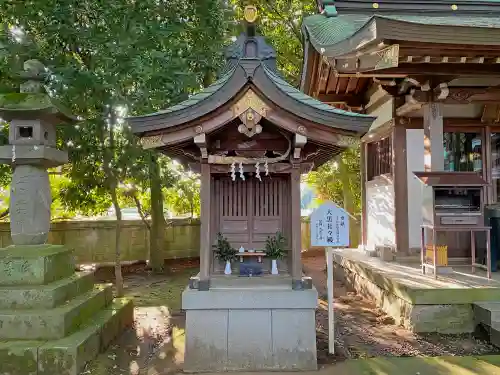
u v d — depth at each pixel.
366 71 5.92
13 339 4.15
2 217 10.34
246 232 4.82
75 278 5.14
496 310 4.93
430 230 6.39
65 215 11.47
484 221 6.52
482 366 4.28
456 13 8.46
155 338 5.42
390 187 8.31
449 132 8.17
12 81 6.16
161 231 11.15
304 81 9.20
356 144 4.23
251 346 4.29
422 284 5.59
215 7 7.28
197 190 12.10
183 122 4.11
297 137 4.18
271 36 11.87
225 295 4.30
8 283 4.54
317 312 6.57
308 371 4.21
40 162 4.87
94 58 6.44
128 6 6.14
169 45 6.45
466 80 6.75
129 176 8.36
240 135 4.61
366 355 4.65
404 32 5.13
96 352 4.52
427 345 4.91
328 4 8.73
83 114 6.92
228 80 4.05
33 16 6.12
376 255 8.64
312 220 4.76
